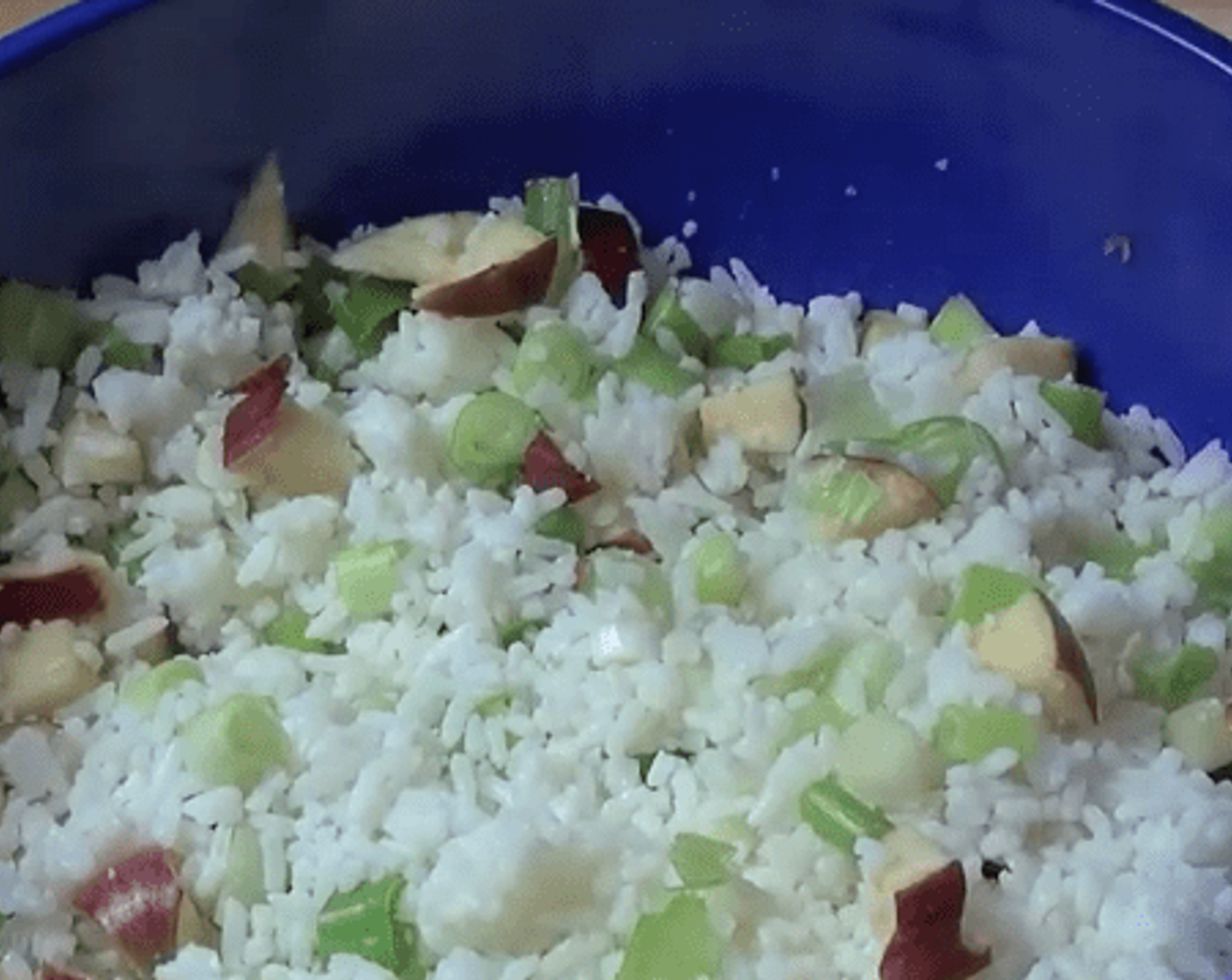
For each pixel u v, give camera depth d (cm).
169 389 40
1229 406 40
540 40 41
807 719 38
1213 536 40
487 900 36
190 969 36
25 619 38
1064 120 40
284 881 37
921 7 40
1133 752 38
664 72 42
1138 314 41
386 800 37
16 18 43
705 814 37
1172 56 39
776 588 39
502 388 41
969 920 36
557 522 40
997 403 41
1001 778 37
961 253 42
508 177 43
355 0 40
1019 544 39
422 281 41
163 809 37
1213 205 39
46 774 37
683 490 40
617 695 38
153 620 39
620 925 36
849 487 40
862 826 36
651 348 41
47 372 40
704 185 43
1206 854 37
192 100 40
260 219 41
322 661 39
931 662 38
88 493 40
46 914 36
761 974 36
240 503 40
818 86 41
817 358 42
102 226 41
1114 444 41
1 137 39
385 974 36
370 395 41
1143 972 35
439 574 39
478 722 38
